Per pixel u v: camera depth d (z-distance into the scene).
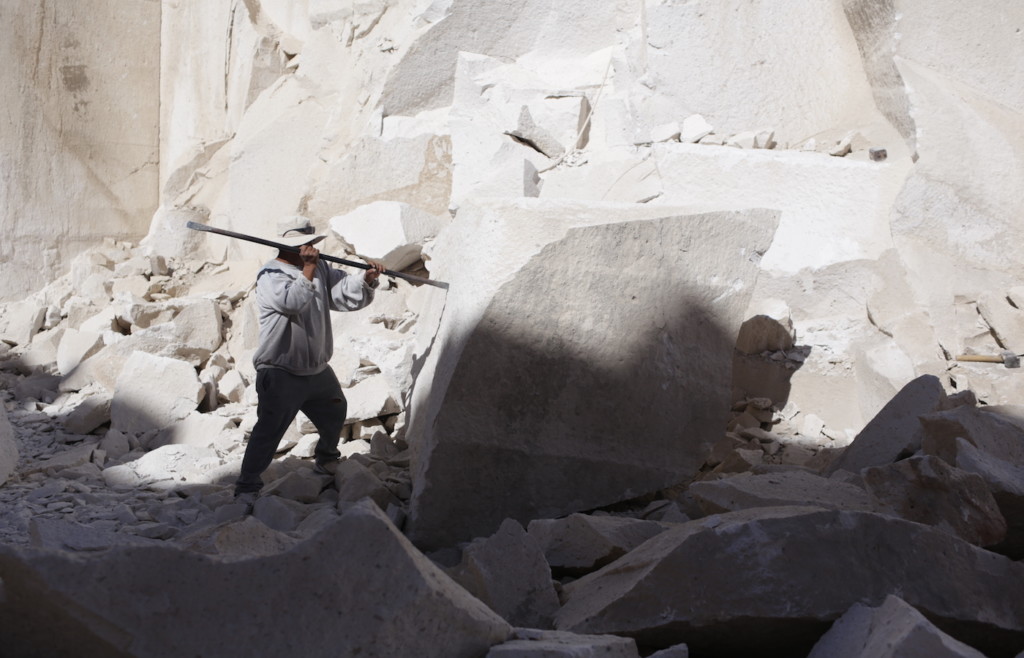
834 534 2.42
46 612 1.82
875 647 1.99
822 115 5.68
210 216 7.83
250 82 7.68
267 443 4.08
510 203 3.74
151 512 4.07
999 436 3.13
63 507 4.08
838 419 4.73
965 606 2.37
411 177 6.56
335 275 4.30
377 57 6.82
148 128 8.38
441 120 6.61
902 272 4.84
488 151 6.24
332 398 4.28
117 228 8.24
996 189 4.79
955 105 4.91
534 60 6.58
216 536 2.37
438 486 3.56
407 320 5.77
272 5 8.02
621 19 6.39
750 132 5.71
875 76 5.41
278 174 7.25
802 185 5.18
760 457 4.30
